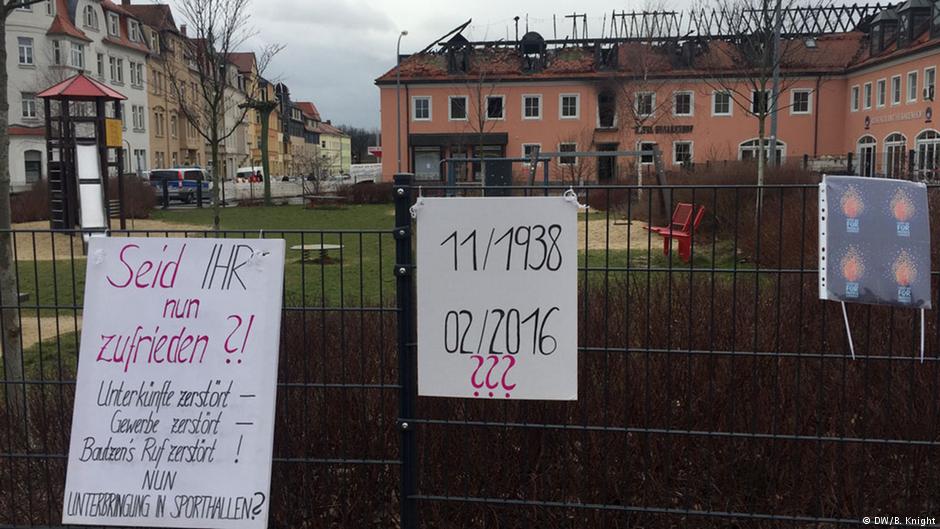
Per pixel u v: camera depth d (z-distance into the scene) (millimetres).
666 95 44750
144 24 59594
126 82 56125
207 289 3199
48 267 12953
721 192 12297
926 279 2951
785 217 9734
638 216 16328
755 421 3291
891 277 2975
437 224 3018
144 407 3172
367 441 3520
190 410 3154
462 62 48781
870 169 39188
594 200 17750
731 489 3428
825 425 3723
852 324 4137
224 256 3207
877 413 3592
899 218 2969
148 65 59500
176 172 37594
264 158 34188
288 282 10578
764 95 19094
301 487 3500
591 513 3385
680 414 3520
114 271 3230
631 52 44125
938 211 6176
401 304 3131
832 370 3828
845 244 2994
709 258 11430
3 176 4738
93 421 3176
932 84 37000
